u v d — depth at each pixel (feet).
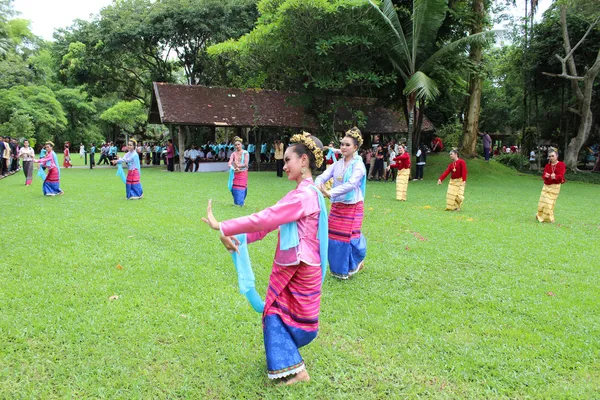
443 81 65.72
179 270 18.07
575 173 78.13
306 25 56.90
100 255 19.90
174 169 78.74
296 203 9.53
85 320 13.19
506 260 20.74
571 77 72.23
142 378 10.35
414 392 10.01
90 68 94.43
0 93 135.64
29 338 12.12
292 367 9.85
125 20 87.51
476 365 11.21
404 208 36.50
